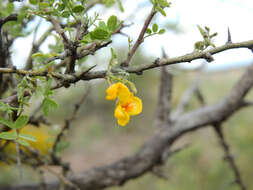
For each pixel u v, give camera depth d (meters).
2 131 0.20
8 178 0.59
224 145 0.42
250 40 0.18
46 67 0.19
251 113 1.14
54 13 0.19
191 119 0.39
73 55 0.19
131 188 0.89
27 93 0.19
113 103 1.65
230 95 0.39
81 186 0.33
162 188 0.85
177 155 0.84
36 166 0.30
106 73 0.19
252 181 0.84
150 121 1.62
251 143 0.95
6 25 0.24
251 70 0.38
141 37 0.20
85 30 0.18
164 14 0.19
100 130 1.59
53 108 0.19
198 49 0.19
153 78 1.58
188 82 1.33
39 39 0.26
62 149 0.29
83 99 0.29
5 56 0.25
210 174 0.84
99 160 1.35
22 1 0.21
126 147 1.45
